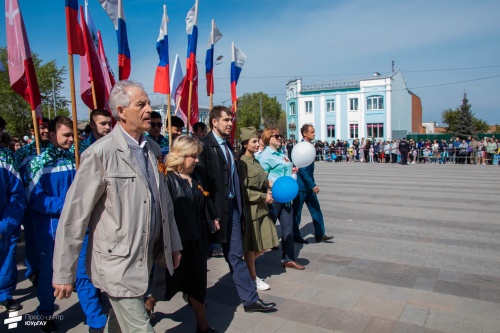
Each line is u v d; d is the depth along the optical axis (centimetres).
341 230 689
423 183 1320
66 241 218
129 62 492
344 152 2855
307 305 388
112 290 224
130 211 228
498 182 1319
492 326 341
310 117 4547
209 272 492
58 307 399
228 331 338
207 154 362
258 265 513
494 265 495
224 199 358
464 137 4488
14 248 392
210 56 582
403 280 449
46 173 348
